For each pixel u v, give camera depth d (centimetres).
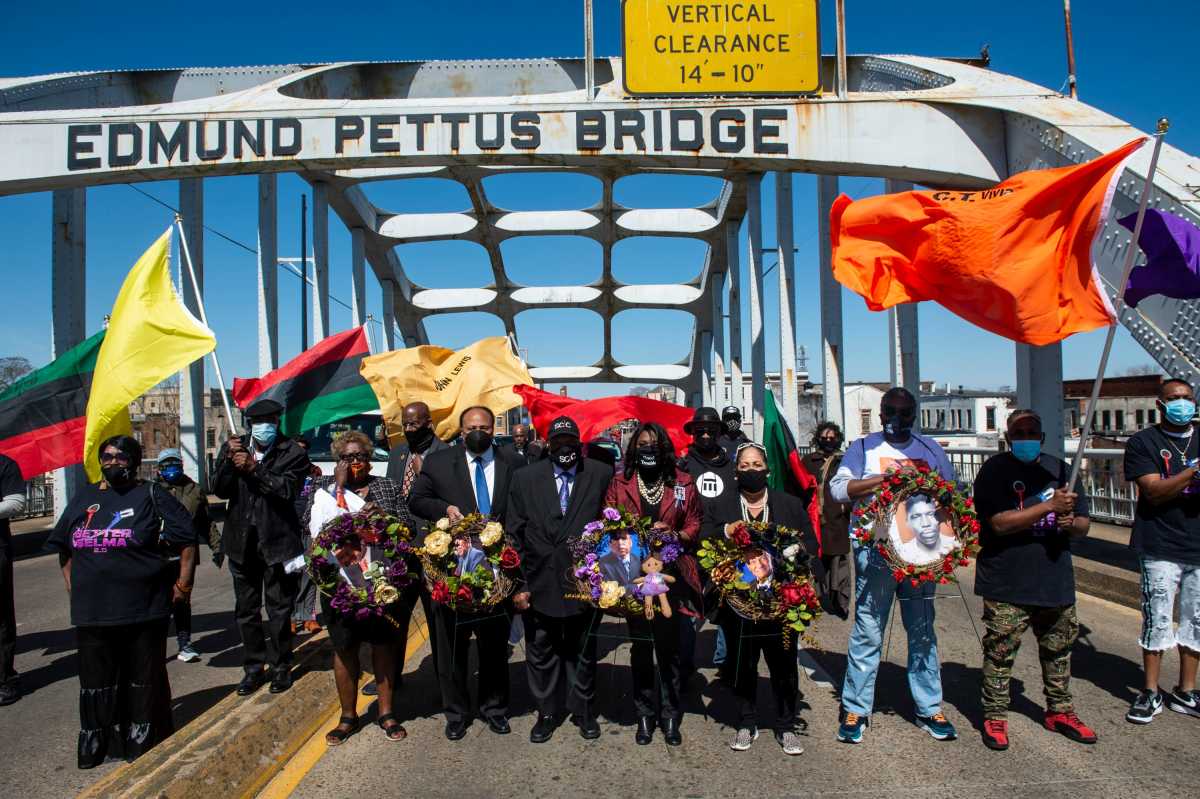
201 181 1533
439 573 471
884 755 445
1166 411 496
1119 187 908
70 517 461
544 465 503
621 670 621
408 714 529
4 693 564
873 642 464
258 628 554
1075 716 466
